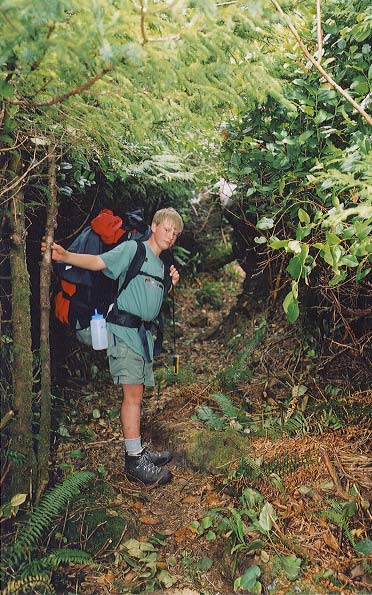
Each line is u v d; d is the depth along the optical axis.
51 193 2.94
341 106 2.84
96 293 3.18
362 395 3.66
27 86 2.10
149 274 3.20
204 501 3.17
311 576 2.58
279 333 4.55
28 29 1.62
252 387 4.25
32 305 3.91
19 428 2.72
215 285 6.90
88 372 4.57
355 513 2.81
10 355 2.85
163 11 1.81
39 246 3.91
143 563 2.75
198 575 2.71
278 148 3.19
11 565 2.40
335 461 3.11
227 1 2.08
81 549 2.82
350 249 2.35
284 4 2.22
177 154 4.21
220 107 2.96
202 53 1.92
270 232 4.00
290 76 3.13
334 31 2.96
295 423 3.58
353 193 2.78
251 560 2.70
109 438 3.81
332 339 4.03
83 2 1.60
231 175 3.67
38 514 2.56
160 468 3.37
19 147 2.84
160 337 3.50
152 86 2.12
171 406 4.17
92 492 3.18
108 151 3.30
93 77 1.99
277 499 3.02
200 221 6.62
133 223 3.34
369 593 2.46
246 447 3.46
